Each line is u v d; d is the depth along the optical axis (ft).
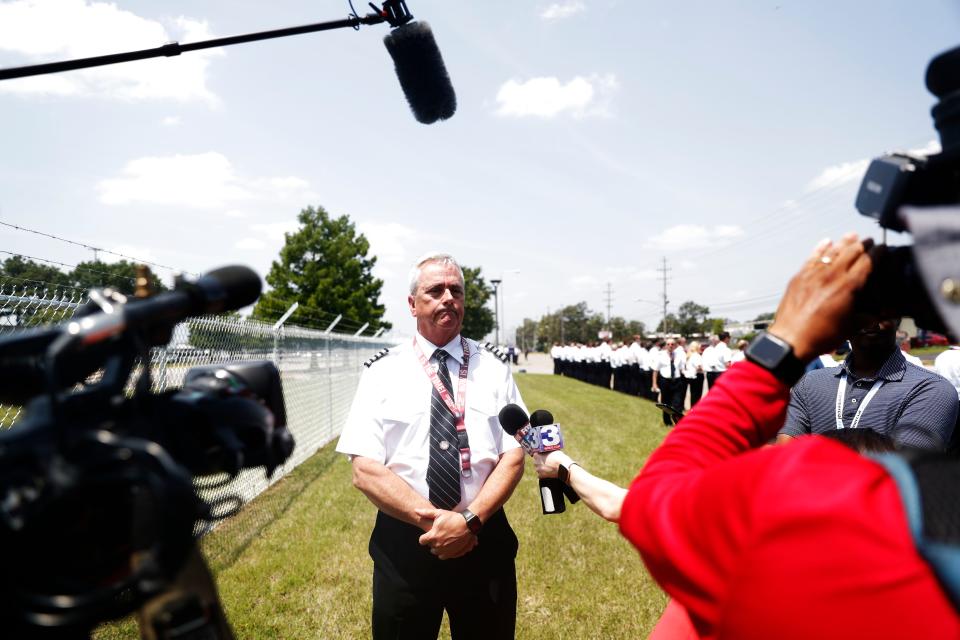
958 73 1.90
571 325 353.72
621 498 5.01
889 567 1.74
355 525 18.16
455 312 8.13
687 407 50.44
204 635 2.72
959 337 1.83
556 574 14.40
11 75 5.46
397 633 7.41
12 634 2.20
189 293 2.78
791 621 1.87
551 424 5.90
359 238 129.59
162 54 5.85
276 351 23.52
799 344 2.56
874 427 8.92
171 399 2.90
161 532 2.08
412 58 6.61
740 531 2.10
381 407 7.86
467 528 7.10
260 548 16.24
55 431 2.11
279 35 6.16
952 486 1.78
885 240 2.29
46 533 2.08
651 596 13.32
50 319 10.43
